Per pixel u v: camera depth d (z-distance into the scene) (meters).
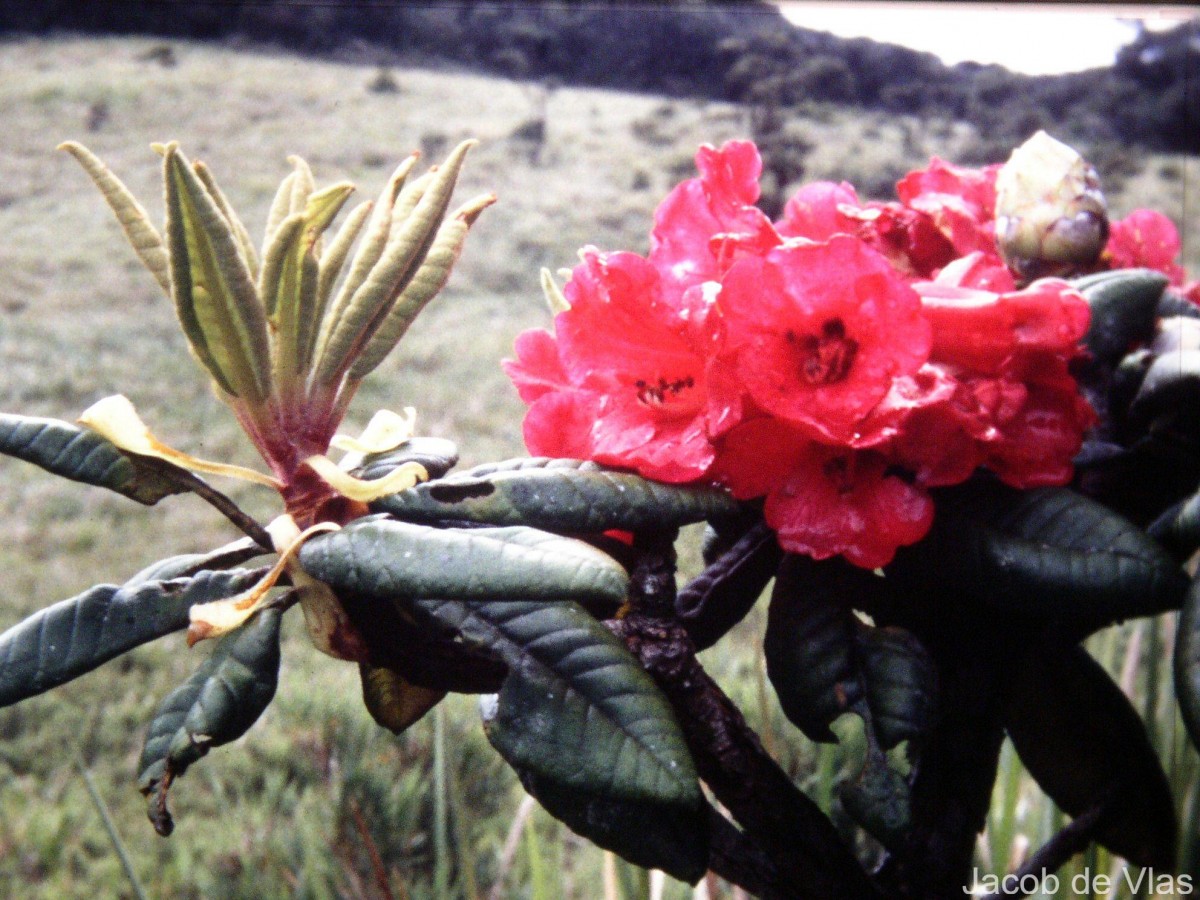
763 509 0.36
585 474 0.33
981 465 0.37
